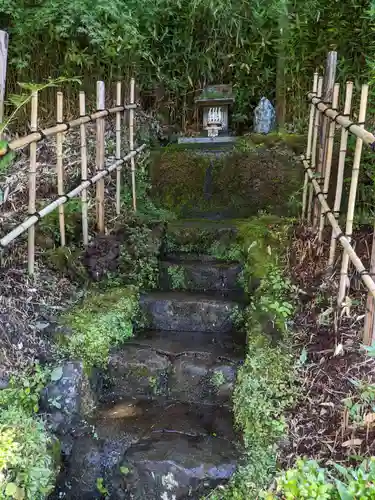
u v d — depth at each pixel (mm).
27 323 2463
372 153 2980
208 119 4352
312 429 1924
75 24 3965
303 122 4219
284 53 4266
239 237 3387
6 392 2051
